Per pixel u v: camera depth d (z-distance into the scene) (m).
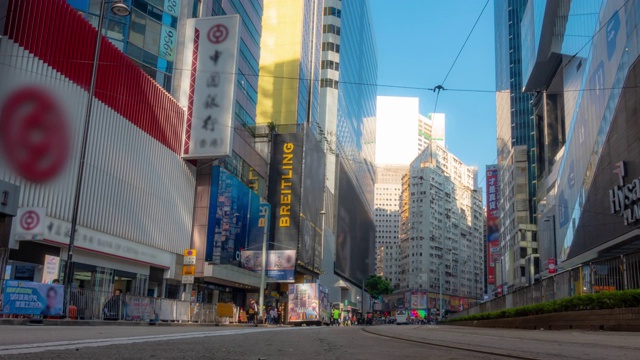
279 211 57.34
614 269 17.00
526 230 93.62
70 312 18.25
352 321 97.62
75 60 24.77
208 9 40.91
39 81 22.59
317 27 84.50
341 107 94.75
